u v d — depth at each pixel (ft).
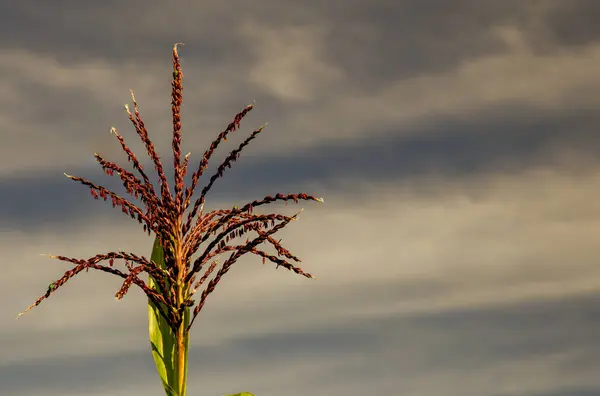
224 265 17.12
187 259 17.24
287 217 16.71
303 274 16.88
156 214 16.94
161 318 18.17
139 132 16.87
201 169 17.12
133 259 16.67
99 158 16.48
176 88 17.33
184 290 17.34
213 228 17.08
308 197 16.55
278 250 16.87
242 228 16.89
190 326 17.53
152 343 17.98
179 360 17.52
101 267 16.22
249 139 17.16
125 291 16.20
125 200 16.75
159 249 18.22
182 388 17.56
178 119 17.26
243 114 17.13
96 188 16.47
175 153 17.21
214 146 17.07
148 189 16.90
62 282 15.58
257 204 16.81
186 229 17.10
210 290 17.21
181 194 17.12
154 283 18.26
